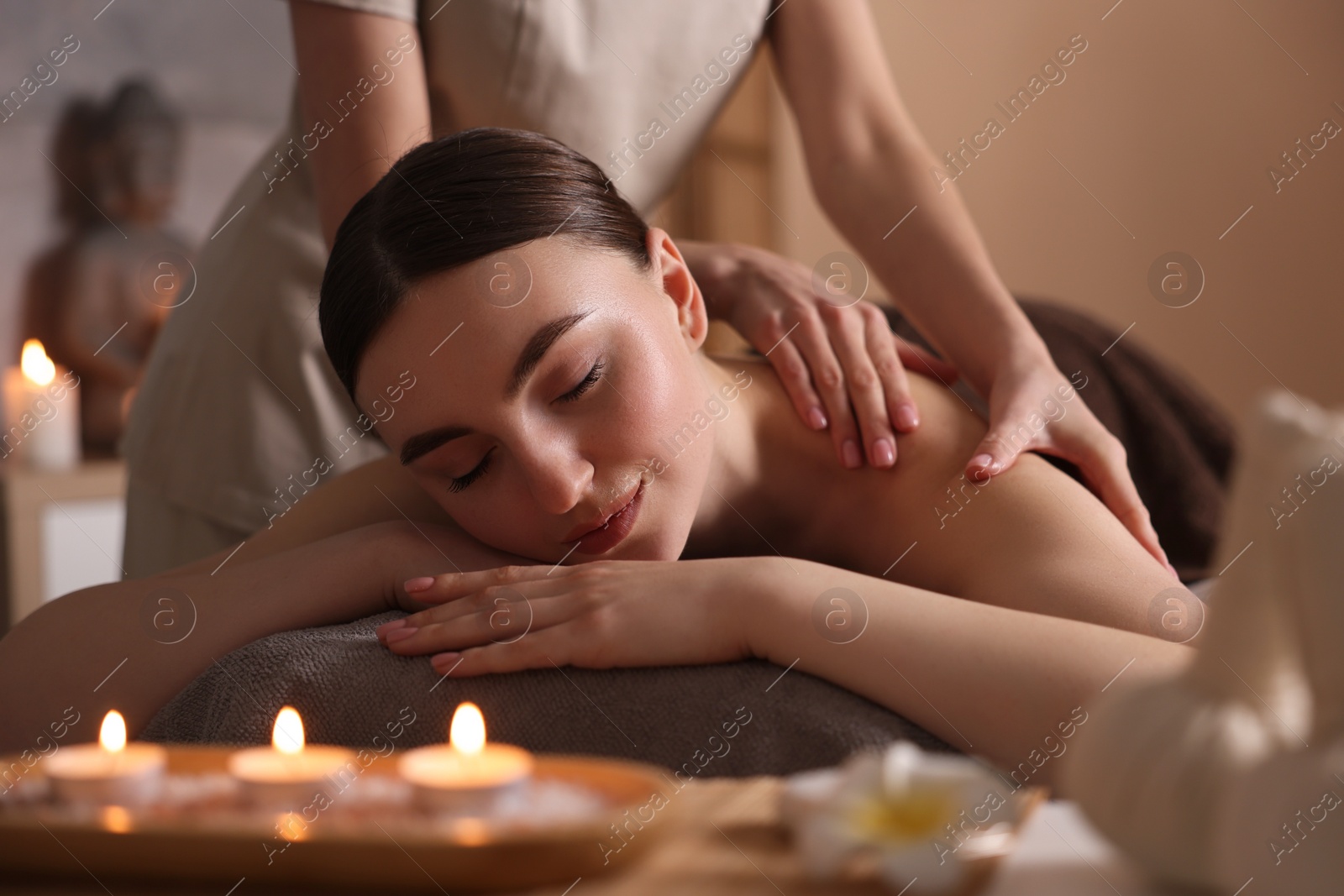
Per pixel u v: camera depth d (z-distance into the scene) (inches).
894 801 14.8
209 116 103.3
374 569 32.9
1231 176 108.0
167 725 28.3
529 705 26.7
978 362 41.9
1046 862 15.1
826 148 48.3
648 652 27.6
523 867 14.7
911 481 37.8
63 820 15.4
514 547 33.9
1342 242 106.3
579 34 46.3
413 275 31.3
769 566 28.5
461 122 47.2
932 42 112.6
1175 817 13.8
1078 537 33.6
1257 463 14.3
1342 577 13.2
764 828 16.5
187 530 50.3
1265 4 106.0
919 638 26.1
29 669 31.2
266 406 49.1
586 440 31.8
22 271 96.7
